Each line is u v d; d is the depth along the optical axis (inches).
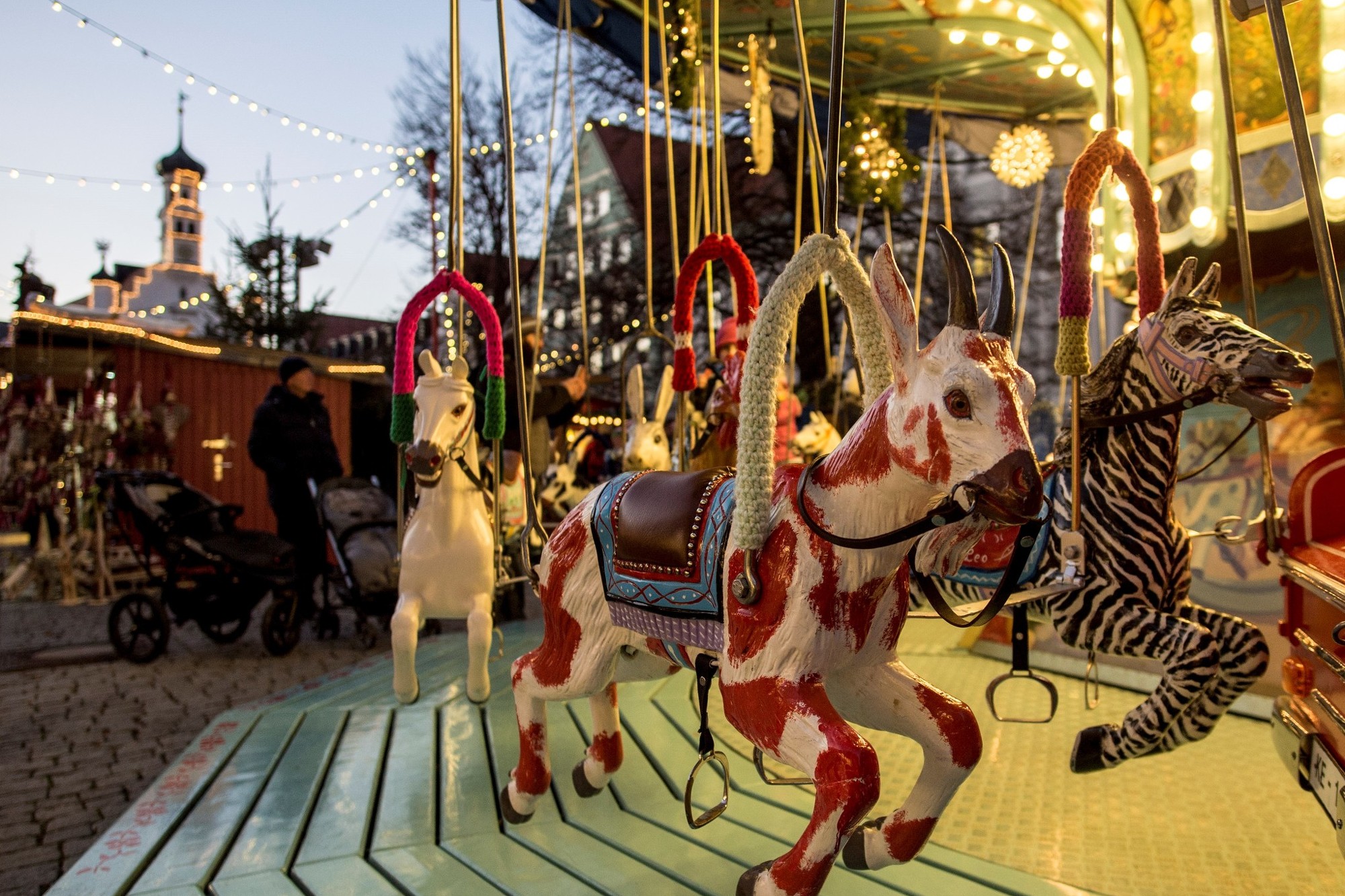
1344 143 156.2
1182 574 118.5
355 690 198.4
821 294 249.9
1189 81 175.5
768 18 248.4
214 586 284.4
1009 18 236.7
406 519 170.4
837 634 77.1
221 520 305.6
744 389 81.0
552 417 284.8
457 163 133.6
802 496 79.7
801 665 76.7
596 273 834.2
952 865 103.8
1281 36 79.4
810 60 279.3
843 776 70.2
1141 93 184.5
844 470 78.4
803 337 644.7
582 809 123.7
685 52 235.3
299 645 304.2
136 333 466.6
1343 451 110.9
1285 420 171.9
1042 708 169.6
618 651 103.1
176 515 289.3
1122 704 170.9
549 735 154.6
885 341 82.0
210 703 227.3
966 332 71.4
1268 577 168.1
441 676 203.3
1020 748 147.6
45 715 216.7
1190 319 110.2
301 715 176.7
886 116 301.7
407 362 138.9
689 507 90.2
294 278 959.6
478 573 150.6
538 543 115.2
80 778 172.6
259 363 504.7
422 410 147.6
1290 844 110.5
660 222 768.9
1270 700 162.1
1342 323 78.5
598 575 100.7
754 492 79.4
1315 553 104.0
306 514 307.4
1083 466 119.9
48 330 466.3
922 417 71.7
